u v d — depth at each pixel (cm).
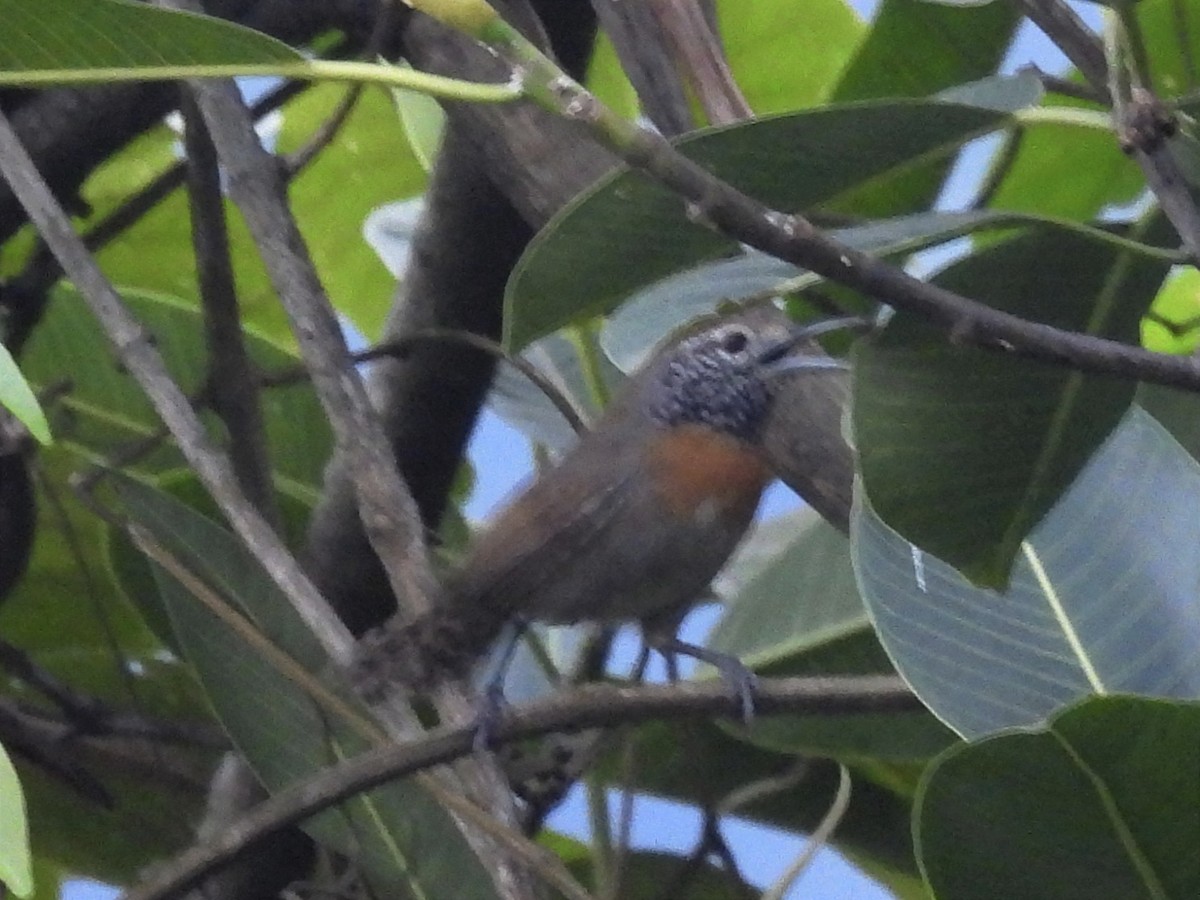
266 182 548
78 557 635
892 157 413
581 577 625
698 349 651
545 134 570
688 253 418
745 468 647
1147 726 353
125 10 329
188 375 727
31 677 626
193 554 555
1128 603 500
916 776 629
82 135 641
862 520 493
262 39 318
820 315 675
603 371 764
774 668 633
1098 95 425
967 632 489
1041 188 691
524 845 450
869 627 620
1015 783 370
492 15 288
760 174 411
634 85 492
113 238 724
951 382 443
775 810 653
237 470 604
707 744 646
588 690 470
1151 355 334
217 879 636
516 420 738
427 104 725
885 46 622
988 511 464
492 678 618
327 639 481
